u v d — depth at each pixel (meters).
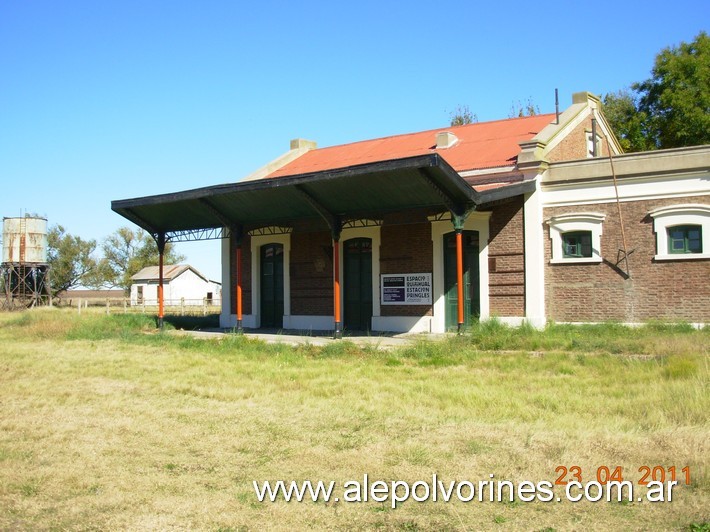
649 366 12.03
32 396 11.23
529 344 15.23
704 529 5.11
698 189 17.19
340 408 9.68
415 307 21.31
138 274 69.44
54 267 69.88
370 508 5.75
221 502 5.93
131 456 7.44
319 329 23.92
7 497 6.15
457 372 12.73
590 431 7.66
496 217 19.89
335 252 19.55
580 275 18.80
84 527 5.45
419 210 19.52
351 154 27.75
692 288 17.20
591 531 5.14
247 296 26.16
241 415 9.42
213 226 23.64
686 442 7.07
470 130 25.98
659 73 35.12
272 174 28.22
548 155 20.16
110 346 19.70
